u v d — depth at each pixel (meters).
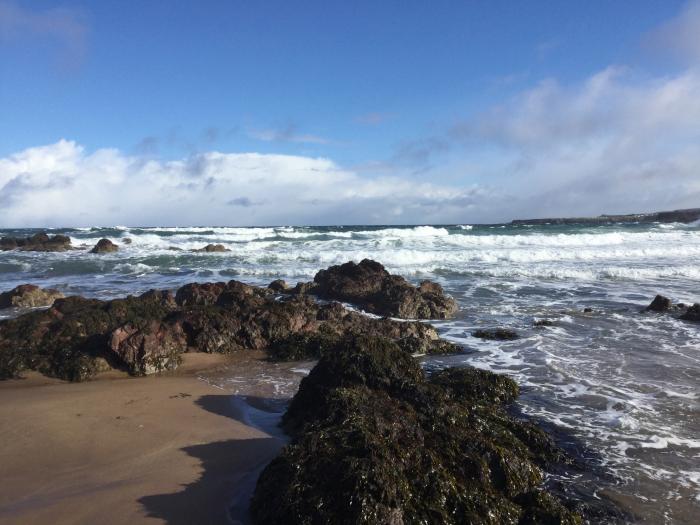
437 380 10.15
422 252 32.84
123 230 74.44
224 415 9.40
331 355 9.62
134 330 12.72
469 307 19.75
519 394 10.23
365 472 5.86
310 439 6.67
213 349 13.81
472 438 7.24
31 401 10.09
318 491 5.85
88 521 5.91
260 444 8.09
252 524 5.91
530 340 14.73
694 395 10.10
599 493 6.71
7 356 12.12
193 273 29.61
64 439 8.27
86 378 11.63
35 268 32.50
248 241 50.66
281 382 11.48
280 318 14.73
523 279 25.41
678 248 33.81
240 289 20.09
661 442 8.12
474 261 31.41
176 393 10.64
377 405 7.86
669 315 17.66
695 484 6.88
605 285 23.72
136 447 7.97
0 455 7.73
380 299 19.30
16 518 5.96
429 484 6.19
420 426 7.43
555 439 8.23
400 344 13.76
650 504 6.45
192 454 7.73
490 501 6.29
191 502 6.36
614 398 9.99
